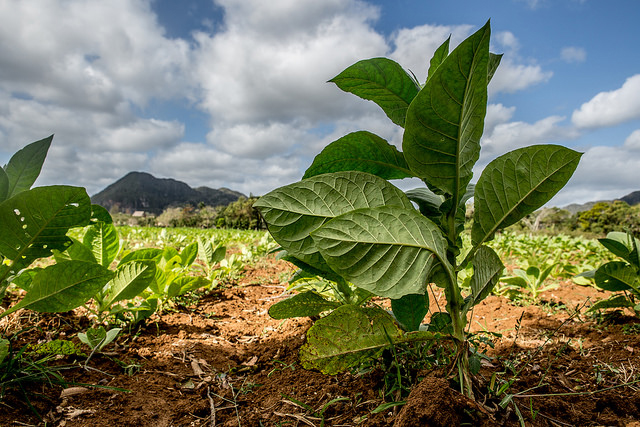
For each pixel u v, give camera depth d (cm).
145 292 289
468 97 112
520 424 130
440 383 124
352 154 159
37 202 156
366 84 154
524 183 130
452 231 139
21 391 158
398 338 142
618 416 147
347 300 201
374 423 137
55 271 170
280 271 576
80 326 248
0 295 177
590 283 404
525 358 212
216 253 421
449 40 150
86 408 159
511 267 636
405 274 117
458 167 128
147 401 171
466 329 288
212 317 318
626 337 240
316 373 194
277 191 132
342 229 114
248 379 199
